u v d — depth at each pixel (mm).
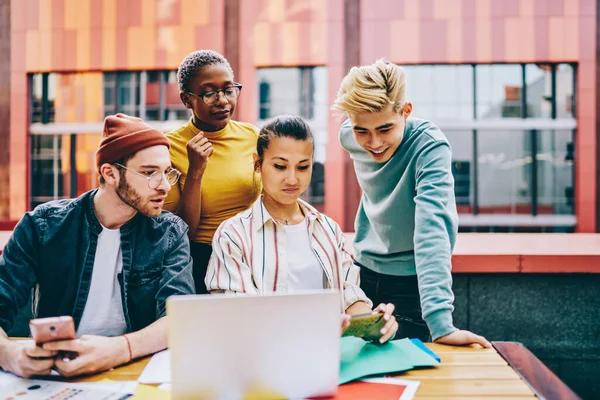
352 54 9891
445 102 10250
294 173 1359
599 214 10023
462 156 10484
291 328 989
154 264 1434
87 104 10461
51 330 1082
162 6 10078
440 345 1343
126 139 1292
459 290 2475
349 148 1862
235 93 1872
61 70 10336
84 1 10219
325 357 1014
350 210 9773
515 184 10516
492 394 1052
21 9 10312
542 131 10336
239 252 1390
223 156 1903
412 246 1773
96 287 1406
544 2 9859
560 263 2385
